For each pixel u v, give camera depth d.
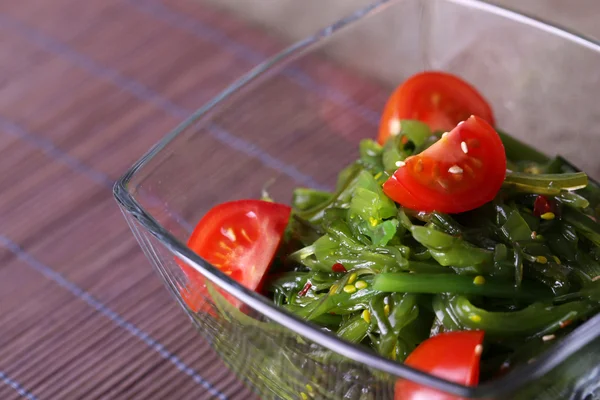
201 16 0.57
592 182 0.43
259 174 0.46
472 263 0.38
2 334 0.45
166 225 0.42
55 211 0.49
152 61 0.55
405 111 0.45
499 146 0.39
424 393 0.35
